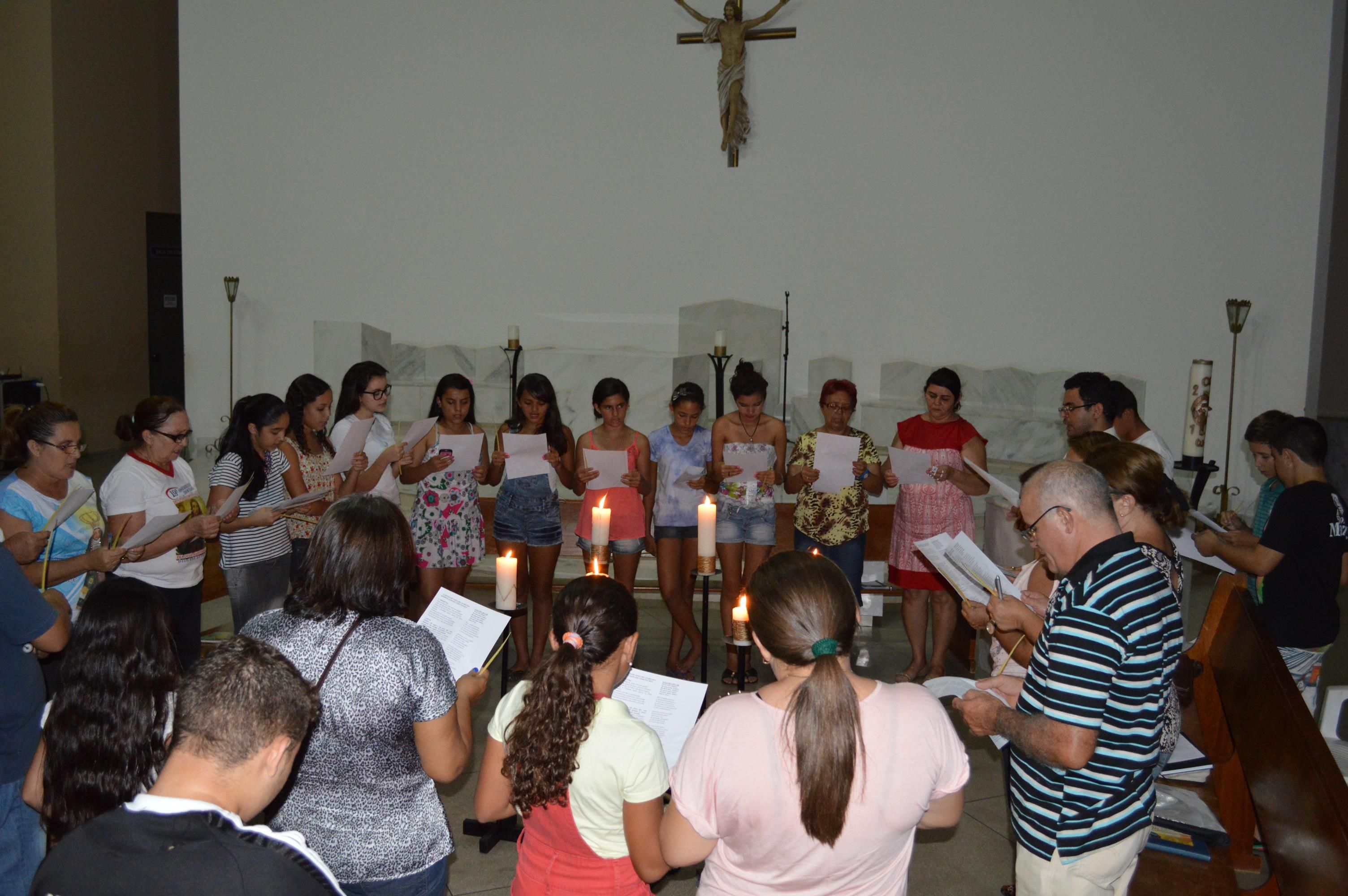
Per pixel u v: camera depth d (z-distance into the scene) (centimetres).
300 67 771
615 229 766
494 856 319
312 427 398
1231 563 340
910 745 150
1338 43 677
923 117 727
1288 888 219
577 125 761
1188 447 519
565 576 643
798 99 738
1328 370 1023
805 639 151
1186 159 700
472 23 760
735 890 156
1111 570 187
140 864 114
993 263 729
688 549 476
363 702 169
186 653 346
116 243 1076
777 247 752
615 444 466
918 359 744
